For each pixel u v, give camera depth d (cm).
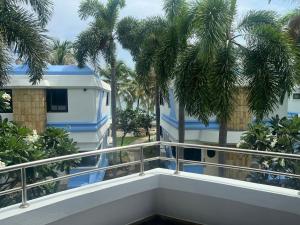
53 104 1858
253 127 1295
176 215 608
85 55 1958
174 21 1359
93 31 1966
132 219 590
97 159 554
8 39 1000
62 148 1235
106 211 543
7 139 974
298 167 513
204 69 1151
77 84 1823
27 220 438
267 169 544
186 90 1174
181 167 617
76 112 1862
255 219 526
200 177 585
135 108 4228
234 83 1120
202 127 1847
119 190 553
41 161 464
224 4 1087
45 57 1041
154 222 615
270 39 1106
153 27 1684
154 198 626
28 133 1110
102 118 2338
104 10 2012
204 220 577
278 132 1273
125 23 1980
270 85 1100
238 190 536
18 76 1728
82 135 1858
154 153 634
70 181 525
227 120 1163
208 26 1062
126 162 593
